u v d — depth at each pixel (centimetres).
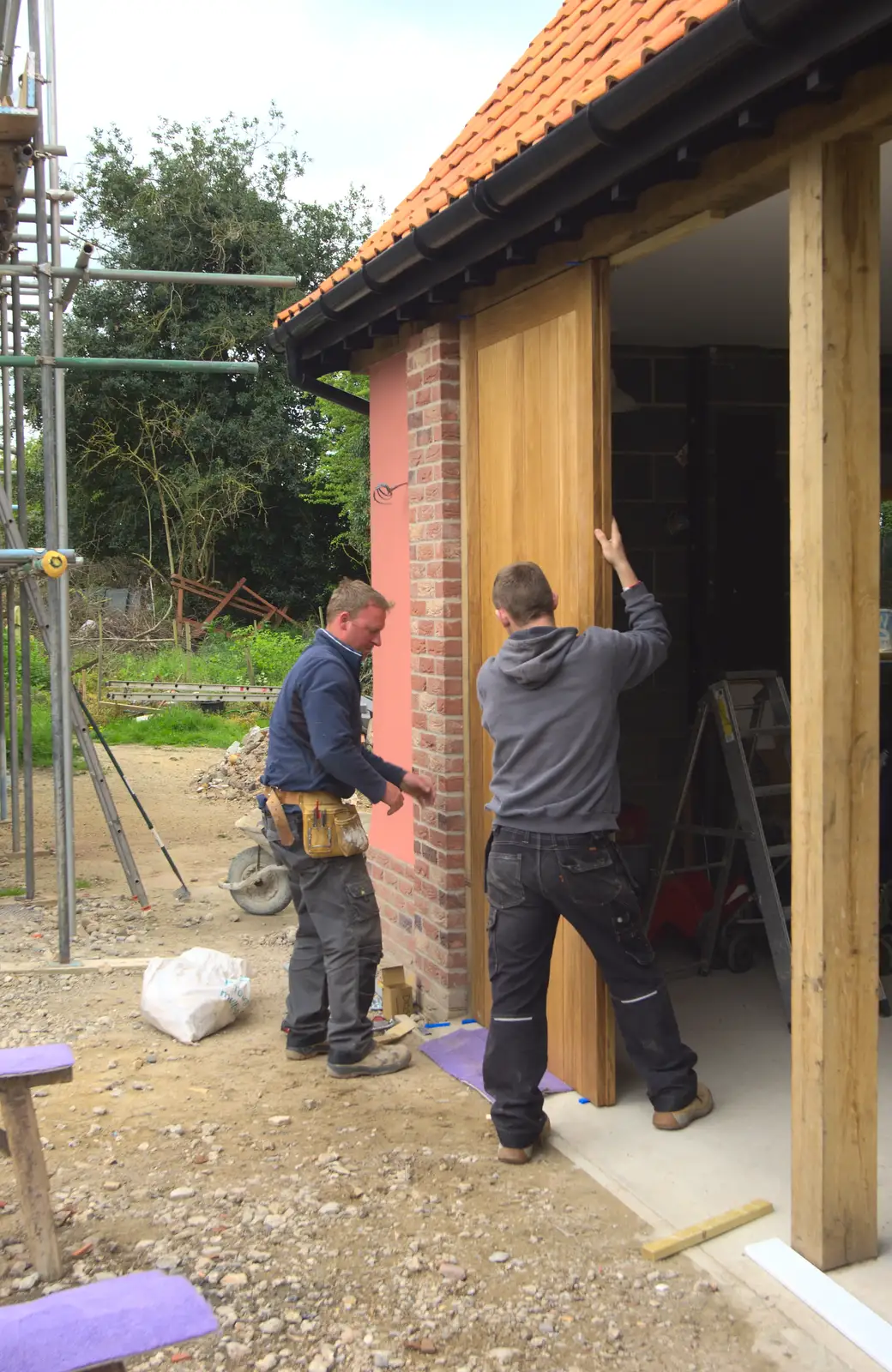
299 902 483
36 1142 312
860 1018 307
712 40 260
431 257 433
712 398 675
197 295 2991
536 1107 383
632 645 379
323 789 455
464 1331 289
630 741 682
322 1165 381
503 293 461
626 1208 349
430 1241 331
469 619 502
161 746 1555
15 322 827
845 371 294
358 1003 462
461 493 505
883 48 258
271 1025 531
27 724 766
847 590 298
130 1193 362
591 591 409
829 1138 306
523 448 452
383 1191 362
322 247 3108
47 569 607
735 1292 304
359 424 2584
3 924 716
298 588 3156
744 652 684
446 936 516
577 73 448
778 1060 461
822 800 299
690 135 295
